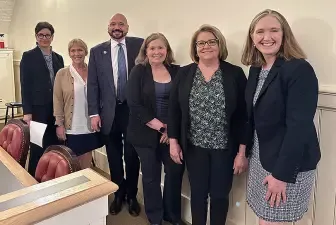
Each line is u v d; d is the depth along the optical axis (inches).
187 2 86.0
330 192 64.2
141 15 102.0
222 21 78.4
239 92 69.4
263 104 56.1
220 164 73.1
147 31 100.9
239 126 70.7
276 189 54.6
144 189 88.7
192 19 85.5
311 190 61.8
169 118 77.3
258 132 58.6
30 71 111.0
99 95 95.9
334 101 60.2
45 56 115.3
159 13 95.3
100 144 102.7
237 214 84.3
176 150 78.0
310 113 51.6
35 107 113.2
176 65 84.9
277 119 55.1
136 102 81.4
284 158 52.7
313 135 54.2
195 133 73.5
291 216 56.9
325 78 61.5
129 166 100.7
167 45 81.6
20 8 196.5
